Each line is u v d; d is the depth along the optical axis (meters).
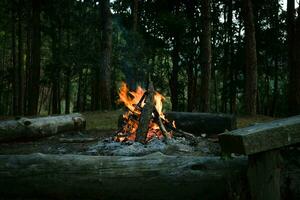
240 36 25.02
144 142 6.94
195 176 3.58
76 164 3.75
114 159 3.76
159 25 23.84
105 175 3.68
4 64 32.72
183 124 8.88
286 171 3.39
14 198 3.83
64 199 3.77
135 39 20.70
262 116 14.88
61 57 19.66
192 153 6.32
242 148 2.96
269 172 3.12
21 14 20.89
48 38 27.19
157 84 28.09
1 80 28.41
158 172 3.63
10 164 3.81
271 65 26.95
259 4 24.27
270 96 29.48
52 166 3.76
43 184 3.75
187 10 25.58
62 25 20.94
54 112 23.70
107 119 12.41
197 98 26.27
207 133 8.88
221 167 3.57
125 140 7.06
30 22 20.22
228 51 25.97
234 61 25.42
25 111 24.06
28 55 21.72
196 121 8.86
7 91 29.81
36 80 16.98
